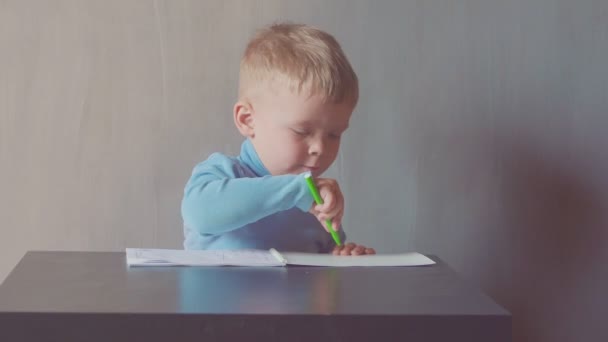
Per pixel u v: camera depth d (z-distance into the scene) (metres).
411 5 1.48
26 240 1.43
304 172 1.15
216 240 1.21
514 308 1.56
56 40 1.40
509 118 1.52
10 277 0.88
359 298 0.81
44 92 1.41
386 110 1.49
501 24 1.51
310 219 1.29
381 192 1.51
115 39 1.41
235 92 1.45
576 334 1.58
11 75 1.40
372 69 1.48
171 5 1.42
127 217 1.45
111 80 1.42
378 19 1.48
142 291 0.82
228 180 1.11
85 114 1.42
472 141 1.52
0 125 1.40
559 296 1.57
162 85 1.43
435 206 1.52
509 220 1.54
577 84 1.54
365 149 1.50
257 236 1.23
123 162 1.44
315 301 0.79
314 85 1.14
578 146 1.54
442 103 1.51
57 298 0.77
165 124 1.44
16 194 1.42
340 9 1.46
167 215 1.45
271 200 1.07
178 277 0.90
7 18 1.39
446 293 0.85
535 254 1.56
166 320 0.72
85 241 1.44
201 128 1.45
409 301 0.80
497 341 0.75
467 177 1.53
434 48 1.49
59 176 1.42
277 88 1.16
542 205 1.55
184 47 1.43
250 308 0.75
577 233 1.56
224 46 1.44
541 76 1.53
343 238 1.37
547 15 1.52
